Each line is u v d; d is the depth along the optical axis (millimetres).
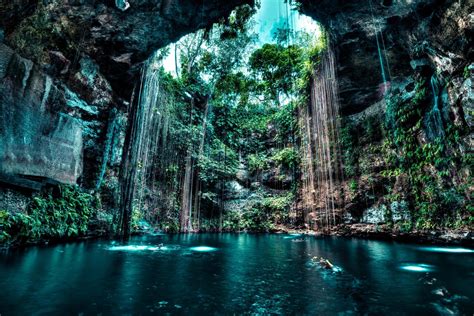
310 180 15070
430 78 10336
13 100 5734
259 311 2598
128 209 9578
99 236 9414
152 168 13461
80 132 8320
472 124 8266
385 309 2689
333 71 12445
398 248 7758
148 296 2996
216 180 16609
